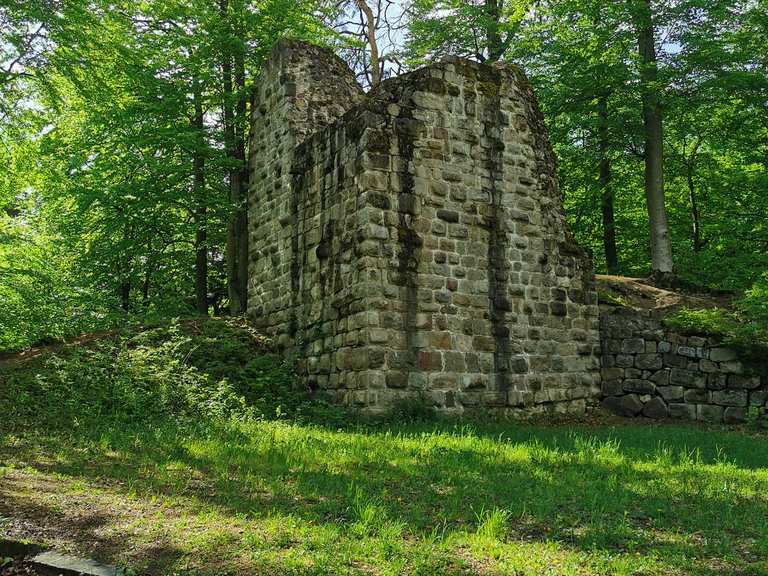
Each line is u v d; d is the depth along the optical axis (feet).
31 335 56.18
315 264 47.96
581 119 69.62
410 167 43.57
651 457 29.50
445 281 43.68
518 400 45.14
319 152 48.62
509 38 80.79
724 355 47.57
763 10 66.85
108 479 23.21
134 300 77.87
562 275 48.70
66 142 67.46
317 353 46.32
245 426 34.45
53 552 16.19
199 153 64.59
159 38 65.00
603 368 49.90
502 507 20.39
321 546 16.53
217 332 53.21
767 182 69.82
